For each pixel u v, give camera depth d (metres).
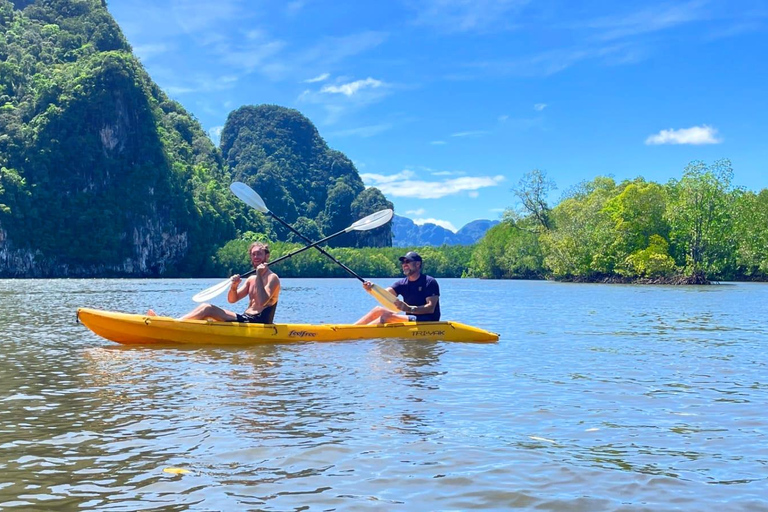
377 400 5.90
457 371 7.64
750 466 4.04
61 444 4.40
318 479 3.74
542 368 7.99
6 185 117.56
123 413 5.32
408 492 3.54
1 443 4.41
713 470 3.96
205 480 3.70
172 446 4.36
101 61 133.62
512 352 9.59
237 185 13.03
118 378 7.03
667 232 66.88
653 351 9.91
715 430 4.92
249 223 158.50
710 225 61.88
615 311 20.94
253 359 8.50
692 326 14.79
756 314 19.25
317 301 28.52
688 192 61.88
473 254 105.19
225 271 131.75
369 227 13.27
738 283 61.53
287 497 3.45
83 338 11.23
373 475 3.81
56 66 147.00
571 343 10.98
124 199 127.81
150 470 3.86
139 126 136.00
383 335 10.83
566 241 70.62
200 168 158.88
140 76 144.50
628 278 65.50
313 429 4.83
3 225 113.62
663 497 3.49
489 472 3.88
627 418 5.30
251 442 4.46
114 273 125.12
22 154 123.81
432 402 5.84
